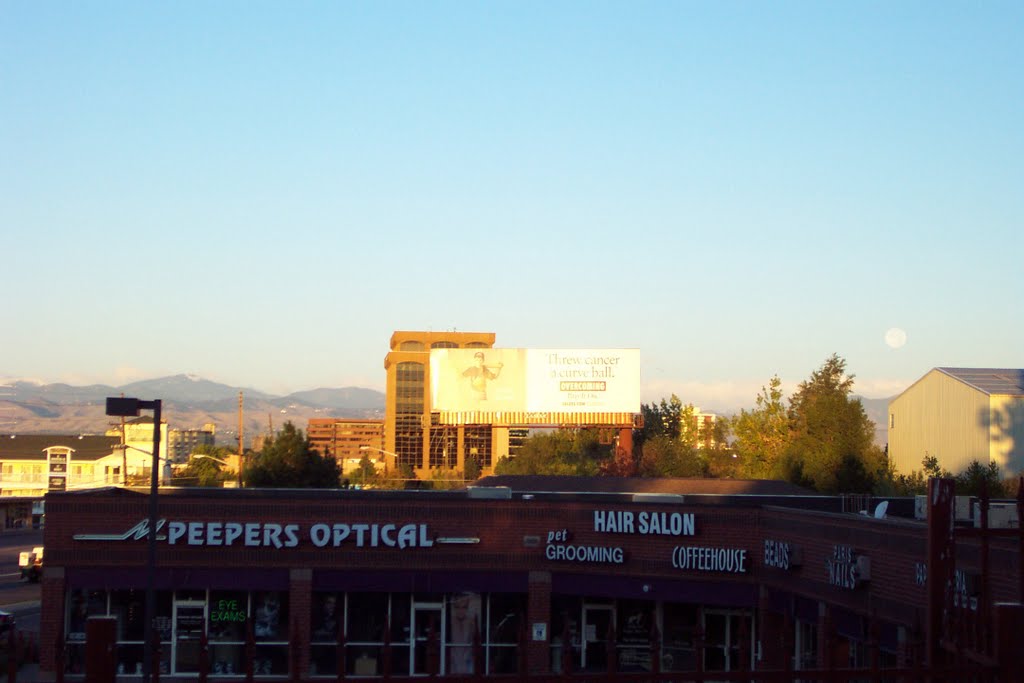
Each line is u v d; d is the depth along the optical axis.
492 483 63.72
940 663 10.41
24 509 149.50
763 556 38.38
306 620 43.59
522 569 43.78
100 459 172.88
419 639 44.16
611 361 130.25
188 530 43.53
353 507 44.03
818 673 9.43
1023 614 9.53
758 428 109.69
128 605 43.53
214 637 43.62
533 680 8.81
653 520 41.25
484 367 131.12
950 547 10.62
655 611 41.75
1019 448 94.69
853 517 30.44
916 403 105.94
